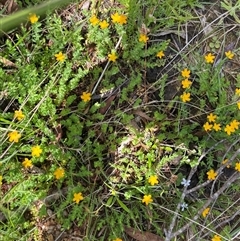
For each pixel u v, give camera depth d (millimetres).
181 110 372
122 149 364
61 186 356
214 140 374
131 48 374
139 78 363
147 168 361
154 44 383
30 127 349
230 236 363
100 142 368
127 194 348
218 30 396
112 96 374
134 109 373
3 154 335
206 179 377
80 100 372
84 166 360
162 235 359
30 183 336
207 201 350
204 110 378
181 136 366
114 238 346
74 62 369
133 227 362
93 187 360
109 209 361
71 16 380
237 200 370
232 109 370
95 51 375
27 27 369
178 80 383
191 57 388
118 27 359
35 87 344
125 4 368
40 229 350
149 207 361
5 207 347
